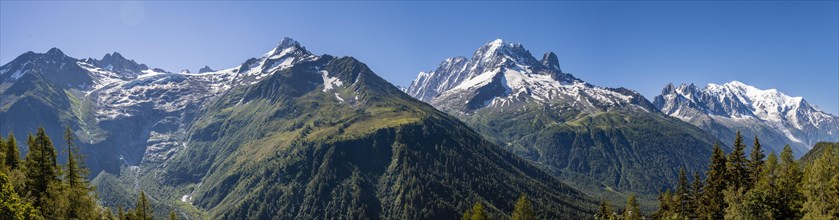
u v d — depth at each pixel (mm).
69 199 100062
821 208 84625
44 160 100312
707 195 109875
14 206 81750
